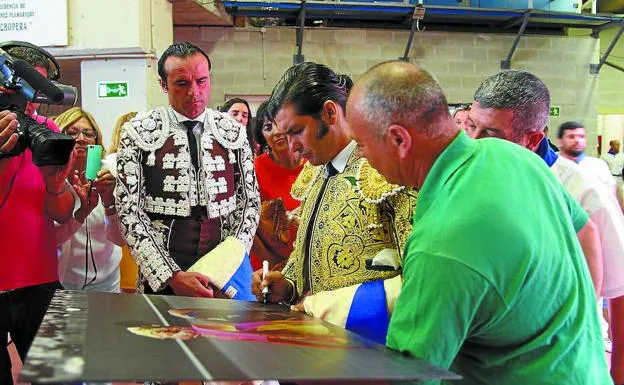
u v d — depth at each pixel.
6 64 1.72
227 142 2.10
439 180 1.04
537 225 1.01
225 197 2.08
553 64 6.74
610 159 7.87
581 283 1.09
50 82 1.70
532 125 1.63
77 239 2.49
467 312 0.94
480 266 0.94
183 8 5.32
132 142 1.98
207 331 1.00
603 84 8.25
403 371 0.80
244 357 0.80
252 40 6.20
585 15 6.27
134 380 0.67
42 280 1.95
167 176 2.00
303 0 5.70
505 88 1.62
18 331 1.94
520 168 1.08
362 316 1.26
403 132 1.05
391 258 1.29
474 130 1.68
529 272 0.98
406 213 1.24
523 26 6.24
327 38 6.30
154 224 2.02
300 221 1.53
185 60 1.99
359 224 1.33
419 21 6.44
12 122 1.67
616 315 1.74
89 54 4.30
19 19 4.22
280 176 2.52
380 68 1.08
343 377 0.74
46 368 0.68
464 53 6.55
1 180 1.85
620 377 1.72
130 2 4.23
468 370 1.09
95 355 0.75
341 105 1.38
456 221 0.96
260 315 1.27
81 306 1.17
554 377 1.04
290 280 1.56
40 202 1.95
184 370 0.71
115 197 2.00
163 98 4.62
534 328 1.03
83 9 4.25
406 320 0.97
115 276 2.67
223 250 1.96
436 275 0.94
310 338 1.02
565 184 1.80
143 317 1.10
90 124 2.52
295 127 1.38
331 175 1.43
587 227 1.49
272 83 6.23
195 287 1.84
